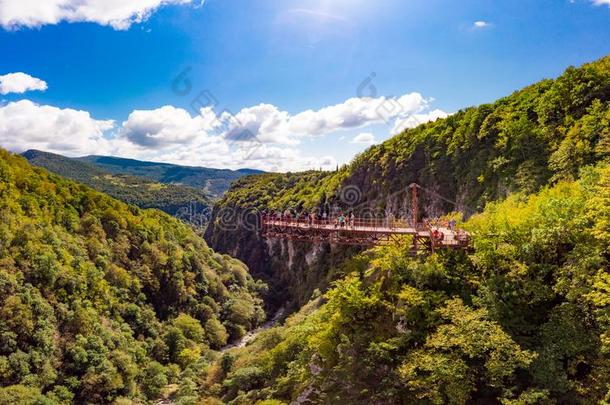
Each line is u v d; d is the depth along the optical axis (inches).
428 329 1093.8
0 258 2522.1
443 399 920.9
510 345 895.7
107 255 3356.3
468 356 964.6
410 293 1134.4
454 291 1154.0
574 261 969.5
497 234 1144.2
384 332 1178.6
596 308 889.5
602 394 797.2
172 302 3700.8
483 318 1008.9
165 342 3216.0
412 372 960.3
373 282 1344.7
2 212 2783.0
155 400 2659.9
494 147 2768.2
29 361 2266.2
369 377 1099.9
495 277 1074.1
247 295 4549.7
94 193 3976.4
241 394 1941.4
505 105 3043.8
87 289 2908.5
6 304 2315.5
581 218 984.3
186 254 4148.6
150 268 3663.9
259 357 2277.3
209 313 3811.5
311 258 4662.9
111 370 2498.8
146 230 3991.1
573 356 890.7
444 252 1272.1
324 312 1723.7
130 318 3191.4
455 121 3592.5
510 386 902.4
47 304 2516.0
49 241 2898.6
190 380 2561.5
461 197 2933.1
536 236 1044.5
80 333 2615.7
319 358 1476.4
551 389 845.8
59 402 2220.7
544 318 1008.9
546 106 2516.0
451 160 3275.1
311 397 1253.7
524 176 2204.7
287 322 2915.8
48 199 3373.5
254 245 6397.6
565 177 1891.0
